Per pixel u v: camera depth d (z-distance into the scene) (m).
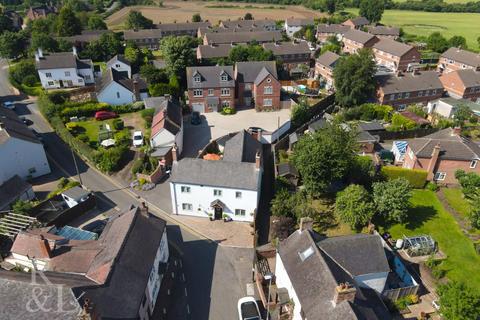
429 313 38.34
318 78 113.88
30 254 39.06
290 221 48.12
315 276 33.97
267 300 39.94
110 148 69.69
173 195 52.94
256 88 88.69
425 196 57.75
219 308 39.81
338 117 78.69
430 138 62.31
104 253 36.78
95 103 87.69
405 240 46.62
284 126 78.81
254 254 45.84
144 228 39.62
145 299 35.56
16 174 60.94
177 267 45.09
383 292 38.94
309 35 157.38
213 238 50.09
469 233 49.56
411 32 187.12
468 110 82.81
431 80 95.69
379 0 189.62
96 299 29.80
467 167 58.78
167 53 96.75
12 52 121.31
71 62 102.62
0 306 28.25
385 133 76.25
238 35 134.00
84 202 53.78
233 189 50.75
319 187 52.62
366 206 46.47
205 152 68.81
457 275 43.03
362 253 36.94
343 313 29.89
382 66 127.69
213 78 87.88
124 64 108.12
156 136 66.75
